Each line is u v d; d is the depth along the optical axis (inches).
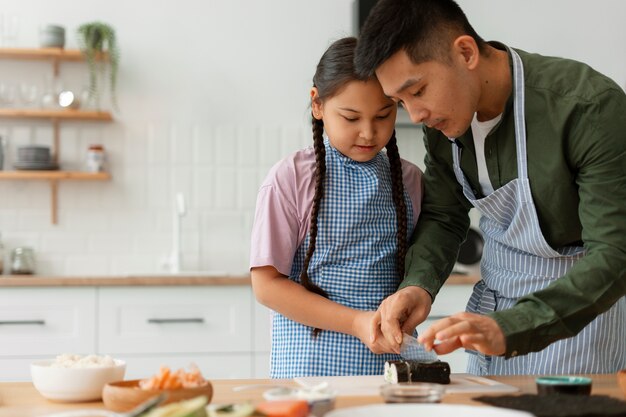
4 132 158.2
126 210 160.7
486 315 59.2
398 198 75.4
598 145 66.1
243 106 163.5
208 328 135.6
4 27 155.6
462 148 75.1
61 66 159.5
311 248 72.5
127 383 52.5
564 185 69.4
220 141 163.0
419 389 48.8
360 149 71.0
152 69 161.5
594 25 169.9
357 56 66.1
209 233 162.6
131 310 134.1
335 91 69.2
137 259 160.4
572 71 69.1
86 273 159.3
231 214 163.2
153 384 49.5
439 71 64.7
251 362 136.3
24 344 131.7
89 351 132.8
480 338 56.7
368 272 72.9
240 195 163.3
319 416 47.5
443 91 65.2
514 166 71.8
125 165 160.9
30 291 132.2
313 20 164.9
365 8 155.7
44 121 159.0
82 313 133.1
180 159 162.1
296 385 60.2
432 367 60.5
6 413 50.8
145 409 40.9
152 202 161.3
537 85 69.1
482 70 69.0
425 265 72.2
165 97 161.8
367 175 74.1
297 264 74.1
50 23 159.0
